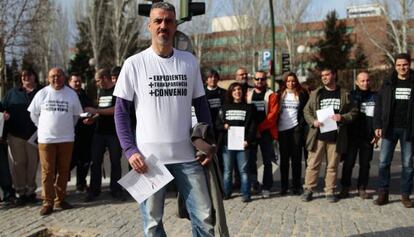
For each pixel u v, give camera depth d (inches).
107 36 1952.5
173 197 308.8
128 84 153.3
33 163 297.6
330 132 289.7
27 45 1248.2
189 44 298.8
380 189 286.0
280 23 1911.9
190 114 157.6
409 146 274.8
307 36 2003.0
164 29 151.5
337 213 267.3
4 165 296.8
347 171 306.0
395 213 266.4
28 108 278.7
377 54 1857.8
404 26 1208.8
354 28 1957.4
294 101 312.3
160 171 150.0
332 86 296.5
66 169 281.7
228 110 298.7
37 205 293.4
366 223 246.1
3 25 1167.0
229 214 266.4
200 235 157.8
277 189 335.9
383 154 281.9
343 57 1882.4
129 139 152.3
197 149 154.3
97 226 244.8
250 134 294.8
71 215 267.7
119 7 1889.8
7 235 230.7
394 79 273.3
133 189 151.4
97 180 304.7
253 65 1989.4
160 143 152.3
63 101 277.0
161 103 152.3
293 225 242.8
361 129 302.2
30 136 292.7
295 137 311.1
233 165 304.8
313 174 296.4
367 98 303.4
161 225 156.3
